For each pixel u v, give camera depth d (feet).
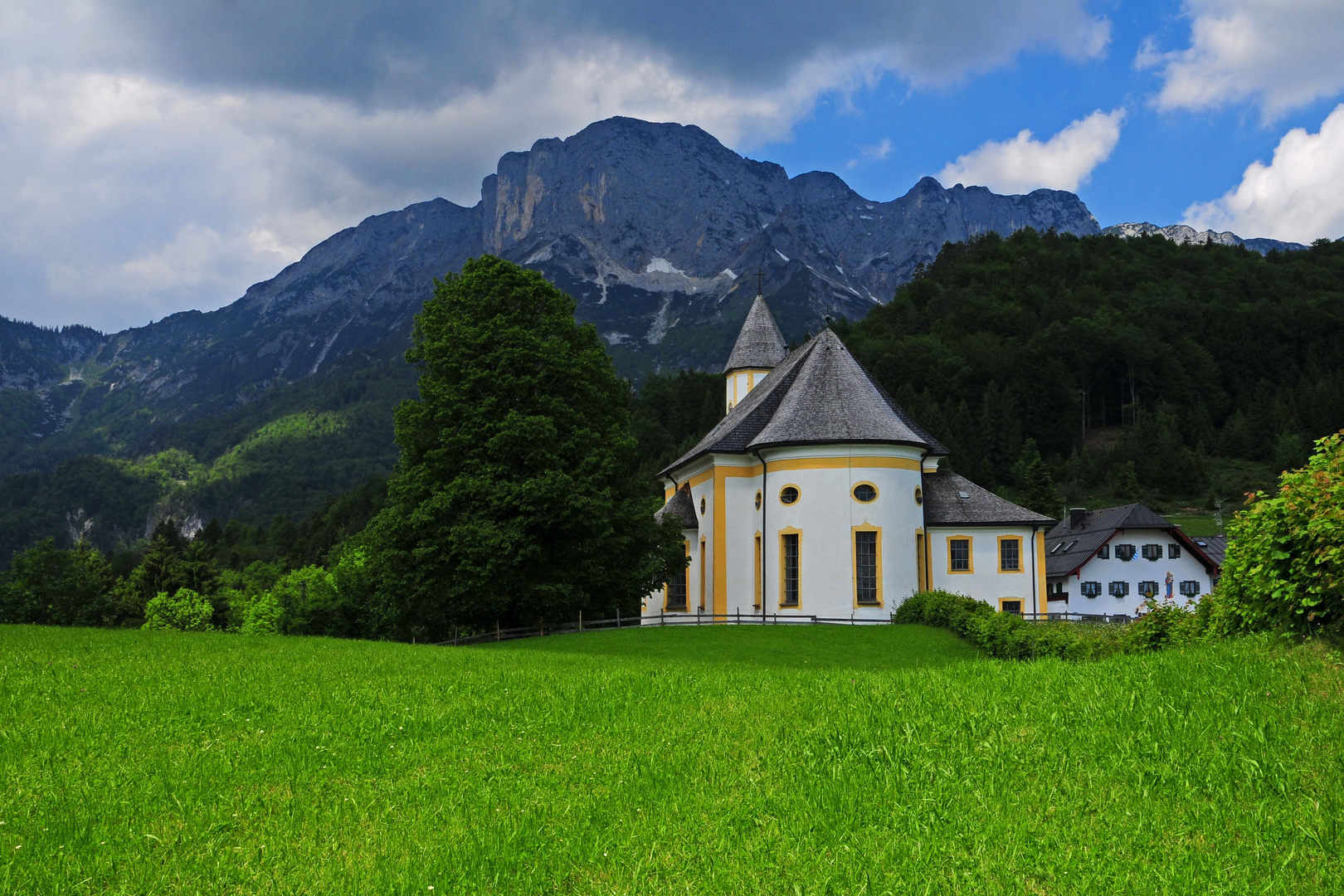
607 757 33.78
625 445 128.16
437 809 28.55
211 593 296.71
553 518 115.85
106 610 242.17
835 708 38.65
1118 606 209.46
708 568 146.20
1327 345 545.44
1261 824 24.20
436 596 120.26
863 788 28.81
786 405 143.02
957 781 28.94
